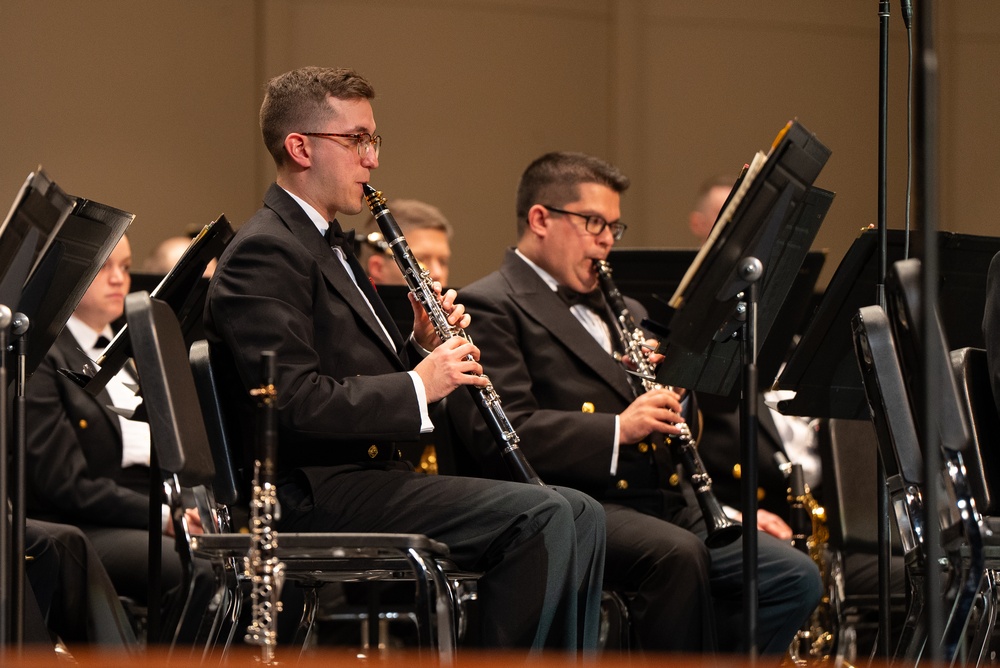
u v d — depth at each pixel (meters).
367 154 10.37
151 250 22.50
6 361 8.73
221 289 9.41
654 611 10.51
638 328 12.15
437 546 8.65
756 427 8.48
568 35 24.33
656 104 24.33
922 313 6.41
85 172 22.25
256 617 8.22
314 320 9.75
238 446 9.62
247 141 23.12
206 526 9.07
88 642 11.57
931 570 6.46
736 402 13.25
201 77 22.94
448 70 23.92
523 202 12.74
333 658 6.04
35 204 8.08
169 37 22.78
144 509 13.62
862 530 13.41
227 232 9.61
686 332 9.05
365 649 14.50
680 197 24.25
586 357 11.87
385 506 9.31
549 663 6.14
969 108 24.66
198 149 22.86
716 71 24.47
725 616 11.59
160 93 22.70
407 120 23.72
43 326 8.98
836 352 10.43
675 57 24.42
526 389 11.53
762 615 11.34
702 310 8.95
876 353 8.50
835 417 10.77
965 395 9.08
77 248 8.84
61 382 13.95
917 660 8.38
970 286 10.83
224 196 22.95
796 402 10.72
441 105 23.86
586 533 9.63
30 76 22.06
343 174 10.27
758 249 8.74
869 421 13.53
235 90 23.09
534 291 12.16
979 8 24.72
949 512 8.42
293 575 9.38
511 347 11.74
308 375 9.23
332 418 9.16
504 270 12.39
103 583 11.73
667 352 9.53
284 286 9.45
